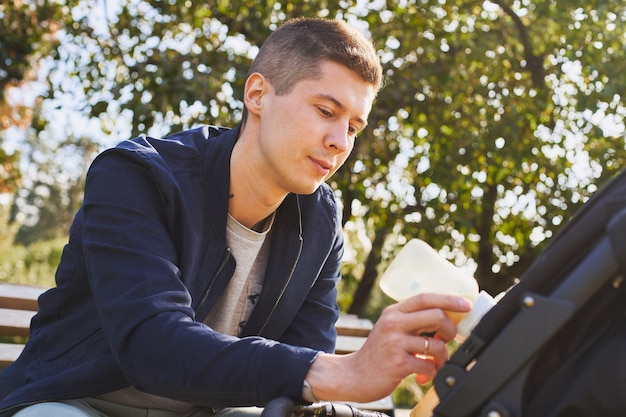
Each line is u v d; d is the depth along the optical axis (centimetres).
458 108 631
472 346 110
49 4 700
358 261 753
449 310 122
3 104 916
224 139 173
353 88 159
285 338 190
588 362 102
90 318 163
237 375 129
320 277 194
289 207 179
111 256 148
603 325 106
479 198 638
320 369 129
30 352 170
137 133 565
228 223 173
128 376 138
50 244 1205
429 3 621
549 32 640
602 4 566
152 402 174
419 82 605
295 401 130
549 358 108
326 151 159
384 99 603
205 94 561
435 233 615
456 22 645
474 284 134
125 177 157
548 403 104
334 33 161
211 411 182
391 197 636
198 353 131
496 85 624
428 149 643
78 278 164
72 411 153
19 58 841
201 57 586
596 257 103
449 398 108
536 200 642
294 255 180
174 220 161
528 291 108
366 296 687
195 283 167
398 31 633
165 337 134
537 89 623
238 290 177
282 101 162
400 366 123
